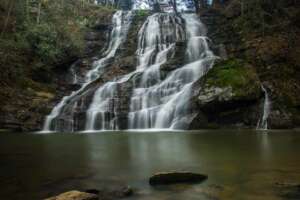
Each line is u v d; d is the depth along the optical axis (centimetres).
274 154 1127
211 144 1403
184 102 2295
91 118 2308
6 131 2212
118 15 3894
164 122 2286
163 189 711
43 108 2395
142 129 2278
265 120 2144
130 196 666
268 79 2394
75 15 3938
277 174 825
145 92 2497
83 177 838
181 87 2473
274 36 2772
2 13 3009
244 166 930
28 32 2936
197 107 2211
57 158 1112
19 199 662
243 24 3103
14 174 877
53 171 909
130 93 2522
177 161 1023
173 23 3622
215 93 2130
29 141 1614
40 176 852
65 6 3859
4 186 758
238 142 1454
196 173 786
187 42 3098
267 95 2264
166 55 3062
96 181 796
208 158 1067
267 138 1587
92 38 3556
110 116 2344
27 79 2684
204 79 2338
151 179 763
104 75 2927
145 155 1150
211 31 3469
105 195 678
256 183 740
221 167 921
